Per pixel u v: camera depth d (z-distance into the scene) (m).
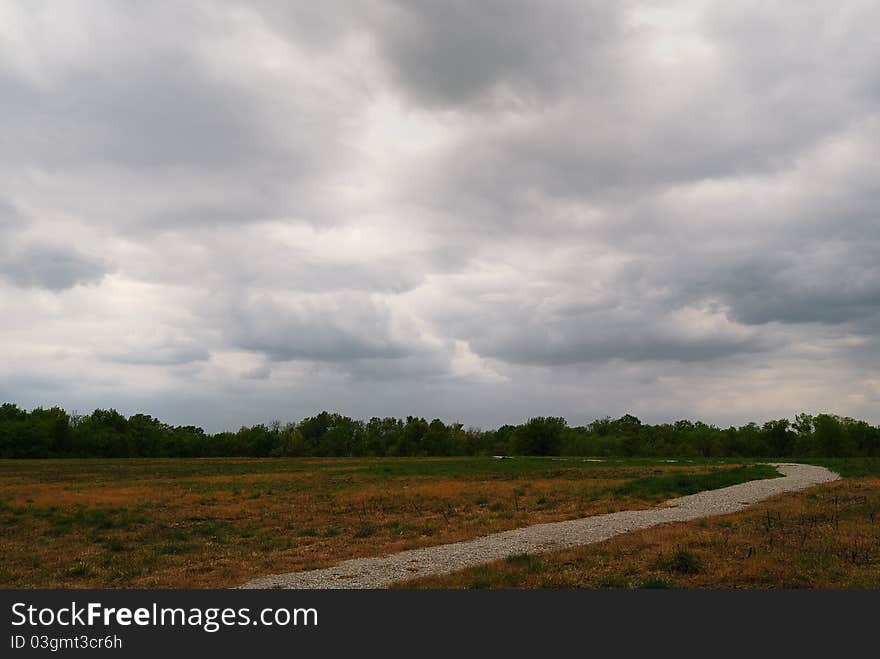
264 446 165.12
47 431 140.38
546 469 68.94
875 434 122.75
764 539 19.64
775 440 131.38
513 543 22.22
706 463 75.69
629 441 138.50
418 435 163.62
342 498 40.62
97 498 42.97
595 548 19.62
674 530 22.50
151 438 159.38
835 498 29.69
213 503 40.00
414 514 32.34
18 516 33.84
